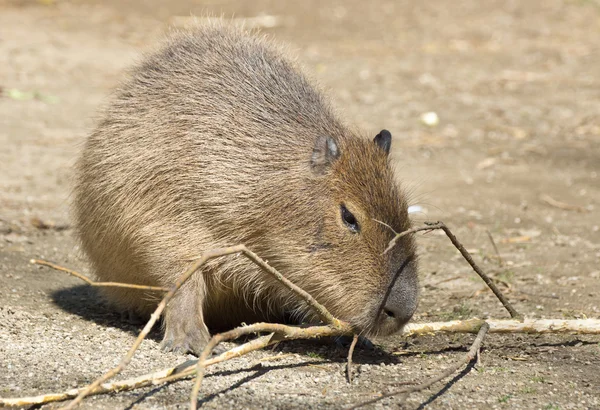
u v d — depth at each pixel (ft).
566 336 36.45
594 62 99.91
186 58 38.58
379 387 30.37
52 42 105.19
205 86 36.96
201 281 35.60
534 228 54.19
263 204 34.50
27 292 41.37
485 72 97.40
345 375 31.73
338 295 33.24
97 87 88.12
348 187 33.50
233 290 36.86
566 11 125.59
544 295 42.04
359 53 105.81
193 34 40.96
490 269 46.65
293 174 34.47
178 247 35.35
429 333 34.45
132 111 37.76
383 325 32.58
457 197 60.23
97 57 99.55
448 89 90.74
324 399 28.99
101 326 37.27
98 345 34.19
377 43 111.34
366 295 32.73
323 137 33.91
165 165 35.53
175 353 33.91
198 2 129.39
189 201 35.19
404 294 32.35
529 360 33.65
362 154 34.68
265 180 34.65
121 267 37.63
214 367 31.94
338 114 39.60
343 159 34.04
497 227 54.44
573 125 77.97
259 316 39.11
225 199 34.78
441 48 108.58
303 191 34.06
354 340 32.60
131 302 38.88
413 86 91.97
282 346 35.32
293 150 35.12
